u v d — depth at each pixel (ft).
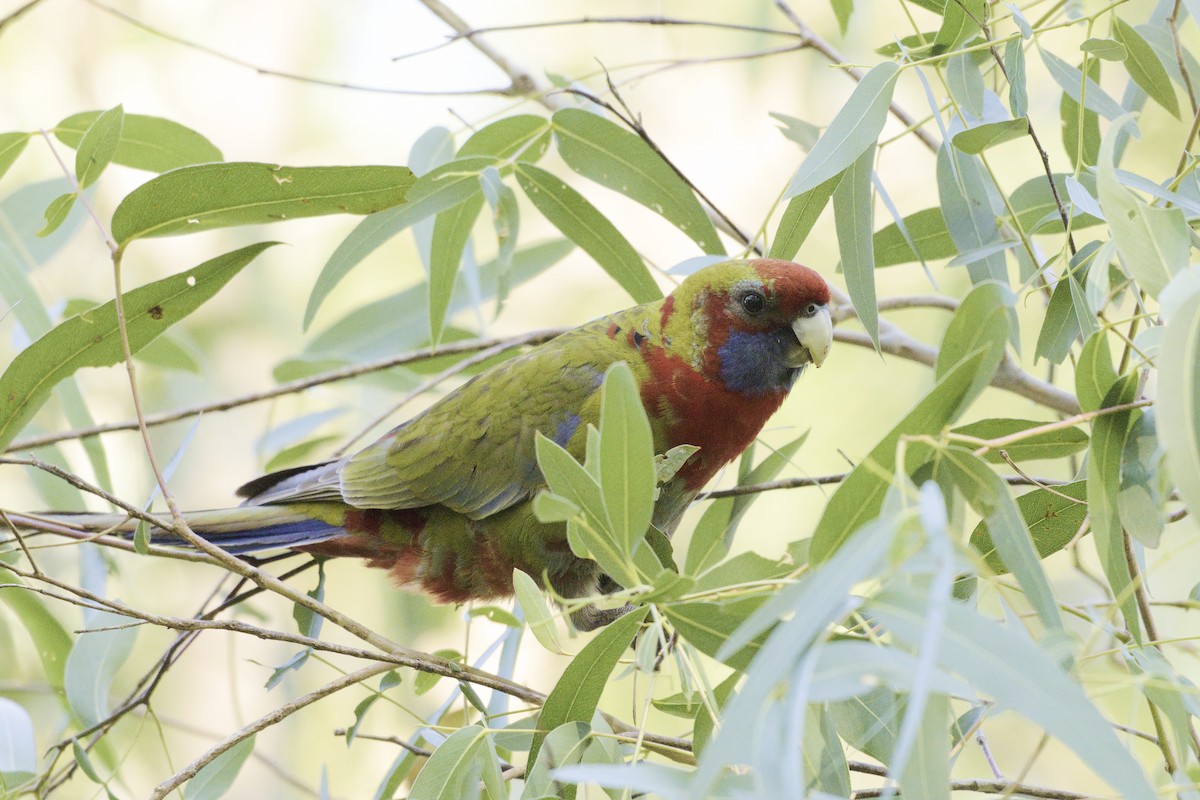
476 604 23.94
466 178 19.81
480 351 25.84
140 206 16.53
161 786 15.20
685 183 21.44
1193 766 12.67
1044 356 17.07
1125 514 13.80
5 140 21.89
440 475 22.39
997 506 12.91
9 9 41.98
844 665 10.12
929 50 18.07
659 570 13.74
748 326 21.20
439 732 17.99
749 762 9.68
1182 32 32.42
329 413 27.81
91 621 21.47
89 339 18.35
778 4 23.25
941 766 11.05
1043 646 11.67
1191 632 27.35
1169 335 11.54
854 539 10.20
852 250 17.79
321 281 19.58
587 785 15.06
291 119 43.78
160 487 17.06
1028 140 34.86
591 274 42.83
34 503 33.68
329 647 16.10
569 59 42.98
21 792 19.01
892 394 37.01
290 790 35.40
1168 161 33.22
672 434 21.93
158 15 43.47
